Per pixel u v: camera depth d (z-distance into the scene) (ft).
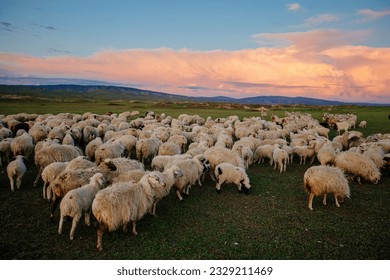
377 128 129.70
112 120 105.91
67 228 32.40
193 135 83.51
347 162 48.70
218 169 43.73
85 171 35.37
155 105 316.40
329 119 141.08
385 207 39.55
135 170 38.14
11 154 56.75
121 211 29.01
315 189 37.88
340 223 34.60
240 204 40.27
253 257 27.58
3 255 27.02
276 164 63.05
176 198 42.24
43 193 41.01
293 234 31.91
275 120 146.51
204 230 32.68
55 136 65.67
